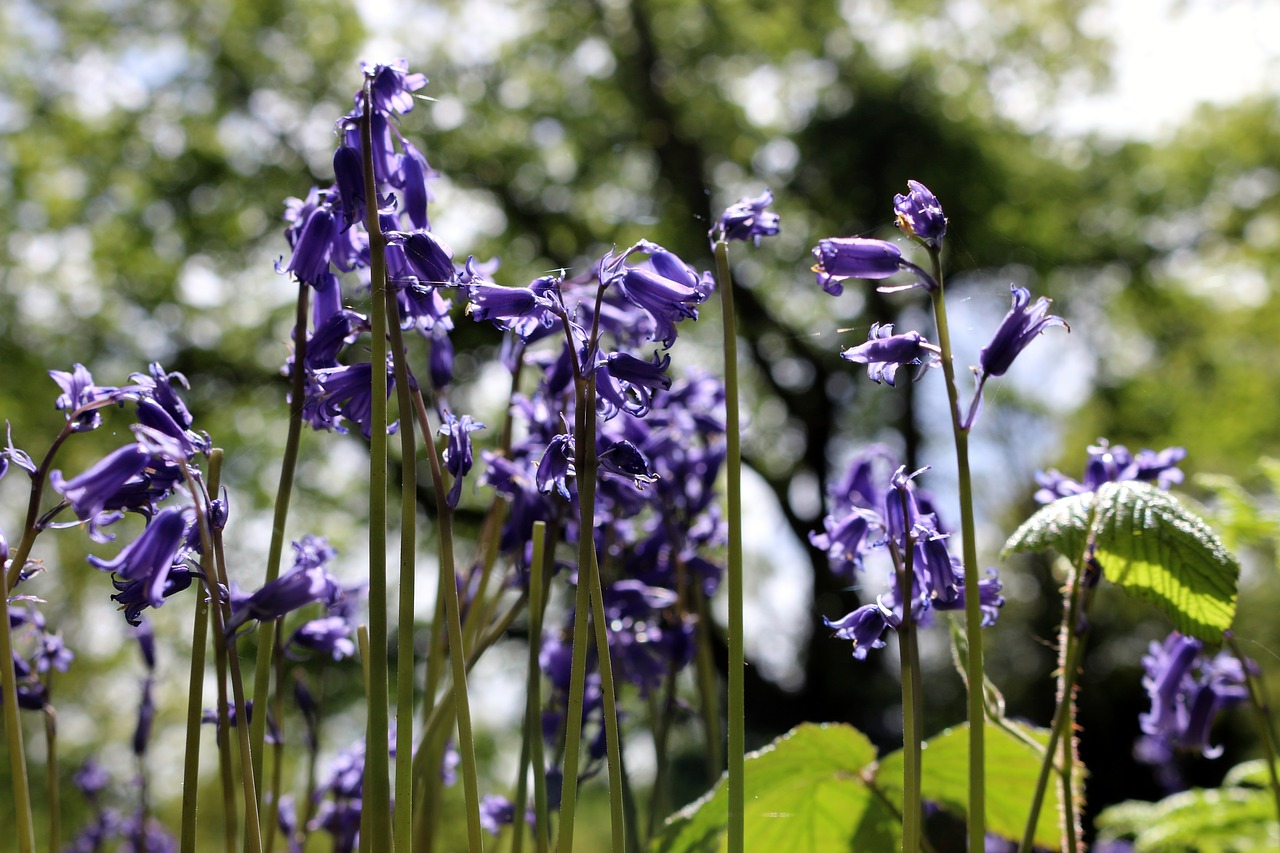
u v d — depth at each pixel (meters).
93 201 20.84
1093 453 2.32
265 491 17.52
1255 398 23.42
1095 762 15.59
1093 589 2.00
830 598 19.17
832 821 2.68
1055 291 23.30
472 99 22.28
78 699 10.98
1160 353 24.67
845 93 22.98
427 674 2.20
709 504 2.66
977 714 1.56
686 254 21.80
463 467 1.58
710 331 19.62
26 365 19.50
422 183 1.74
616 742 1.54
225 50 21.19
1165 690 2.51
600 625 1.56
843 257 1.66
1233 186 24.84
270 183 21.02
